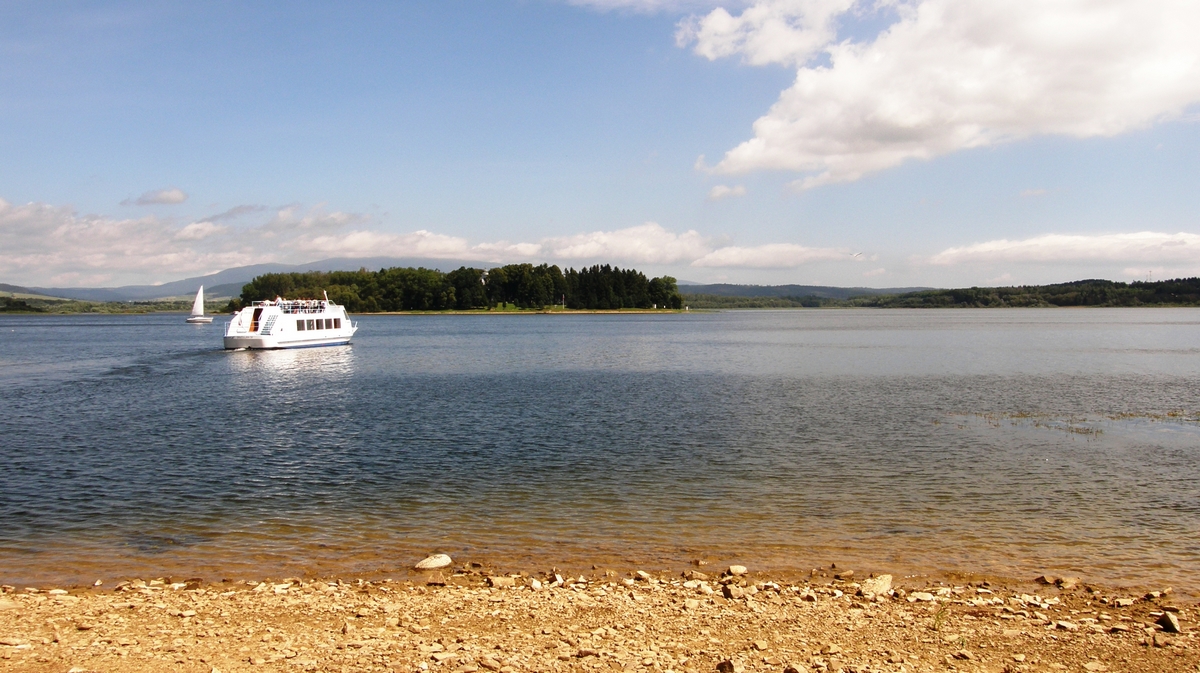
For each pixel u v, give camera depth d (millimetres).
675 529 21016
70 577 17328
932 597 15523
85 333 165000
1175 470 28062
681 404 47469
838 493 24891
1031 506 23172
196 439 35438
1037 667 11945
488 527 21266
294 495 24844
